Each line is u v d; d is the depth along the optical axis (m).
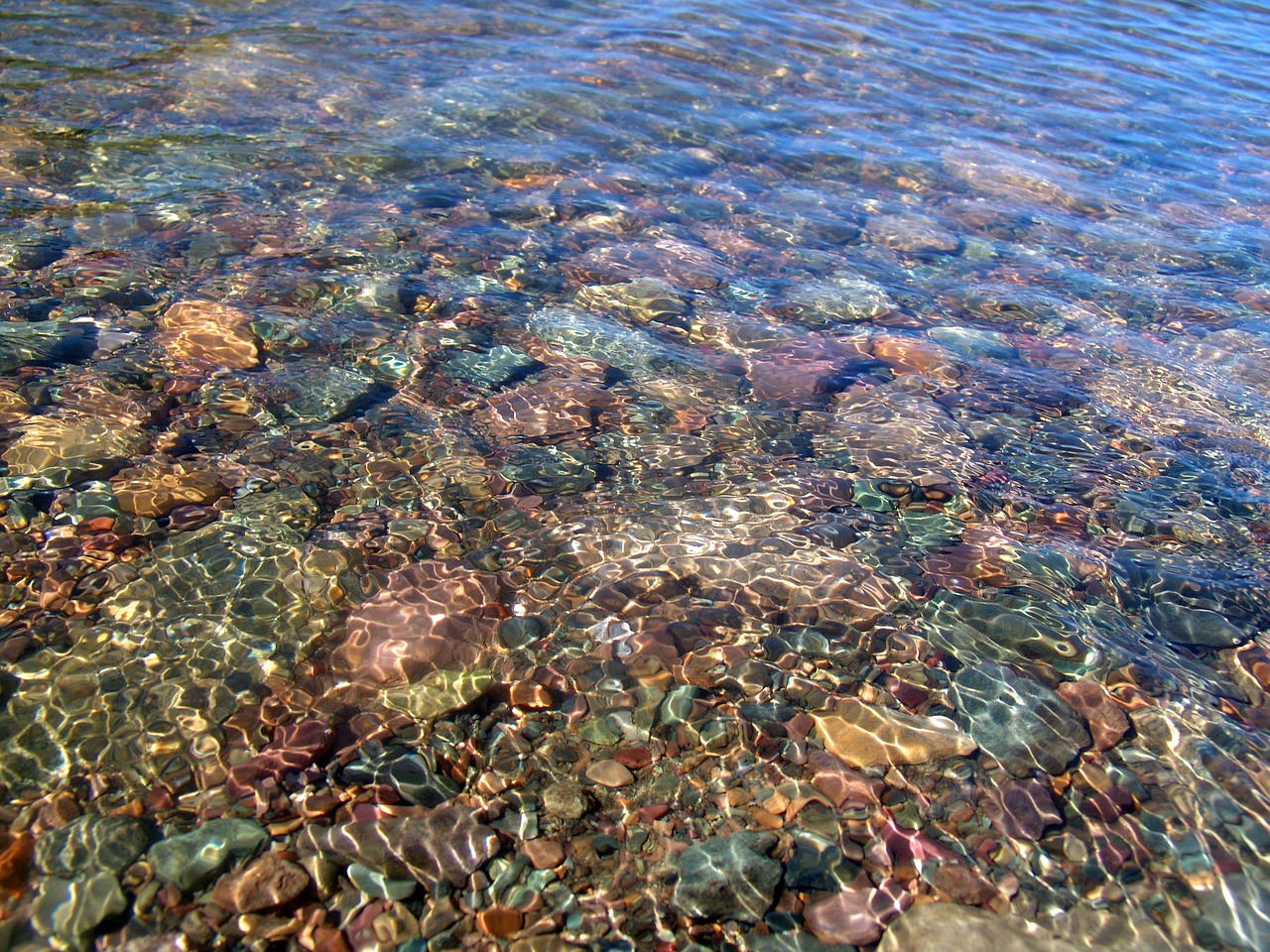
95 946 0.76
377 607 1.07
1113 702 1.02
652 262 1.86
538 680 1.02
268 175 2.01
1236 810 0.92
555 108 2.54
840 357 1.61
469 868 0.84
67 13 2.72
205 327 1.48
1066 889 0.85
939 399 1.53
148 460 1.22
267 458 1.26
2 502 1.13
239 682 0.97
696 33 3.26
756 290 1.82
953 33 3.63
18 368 1.33
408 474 1.27
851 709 1.00
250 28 2.82
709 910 0.83
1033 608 1.13
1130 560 1.22
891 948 0.80
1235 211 2.37
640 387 1.50
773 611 1.11
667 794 0.92
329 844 0.85
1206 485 1.38
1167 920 0.83
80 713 0.92
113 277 1.58
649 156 2.35
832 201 2.24
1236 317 1.87
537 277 1.76
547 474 1.30
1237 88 3.28
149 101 2.27
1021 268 2.02
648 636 1.07
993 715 1.00
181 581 1.07
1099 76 3.30
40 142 2.01
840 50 3.29
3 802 0.84
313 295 1.61
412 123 2.35
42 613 1.01
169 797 0.87
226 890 0.80
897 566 1.19
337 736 0.94
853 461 1.37
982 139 2.69
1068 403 1.56
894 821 0.90
